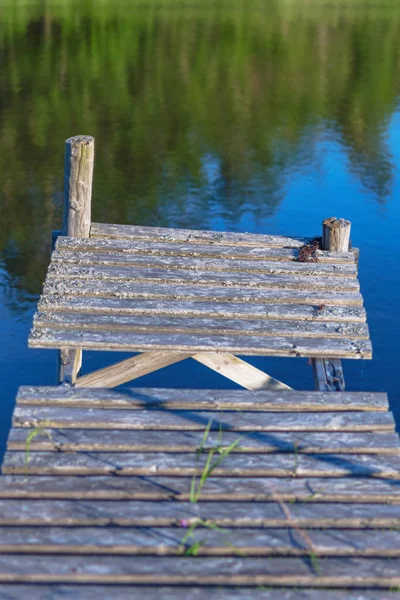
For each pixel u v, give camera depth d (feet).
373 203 51.93
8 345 34.94
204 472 14.34
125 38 113.39
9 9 131.85
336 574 12.63
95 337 19.30
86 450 15.44
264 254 24.22
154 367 20.95
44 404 16.80
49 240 45.78
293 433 16.16
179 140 66.44
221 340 19.53
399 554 13.19
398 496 14.46
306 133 69.51
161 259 23.53
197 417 16.51
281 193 53.93
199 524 13.66
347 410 17.04
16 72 89.97
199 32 120.26
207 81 89.15
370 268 42.42
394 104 80.89
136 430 16.12
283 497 14.29
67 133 67.46
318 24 130.41
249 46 111.14
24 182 55.62
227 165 60.03
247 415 16.69
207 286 22.11
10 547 12.98
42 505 13.92
